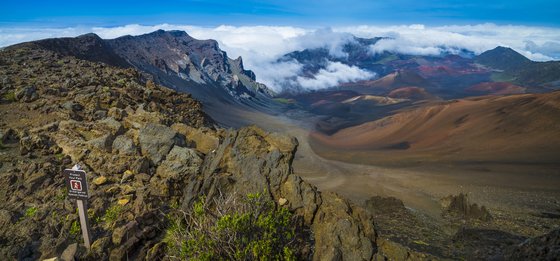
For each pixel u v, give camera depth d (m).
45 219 8.37
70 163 10.98
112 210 8.72
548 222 16.16
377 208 15.19
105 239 7.64
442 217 16.02
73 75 19.91
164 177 10.43
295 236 8.20
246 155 10.44
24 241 7.61
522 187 22.44
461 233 12.47
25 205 8.95
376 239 8.79
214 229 7.20
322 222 8.97
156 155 11.20
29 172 10.15
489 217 16.02
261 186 9.49
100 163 10.85
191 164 10.87
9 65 21.88
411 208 17.20
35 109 14.76
